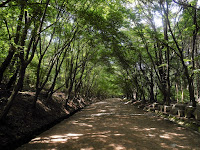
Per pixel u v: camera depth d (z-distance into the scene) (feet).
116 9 38.75
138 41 48.49
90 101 101.60
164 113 35.73
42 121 25.76
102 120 33.63
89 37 45.62
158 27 47.03
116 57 64.54
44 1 24.95
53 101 40.22
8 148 15.05
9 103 17.76
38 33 19.93
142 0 35.01
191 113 26.86
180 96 65.82
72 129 25.38
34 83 55.01
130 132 22.72
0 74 22.31
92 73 94.58
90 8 36.06
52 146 17.06
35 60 41.39
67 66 54.49
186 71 29.14
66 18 30.66
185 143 17.74
